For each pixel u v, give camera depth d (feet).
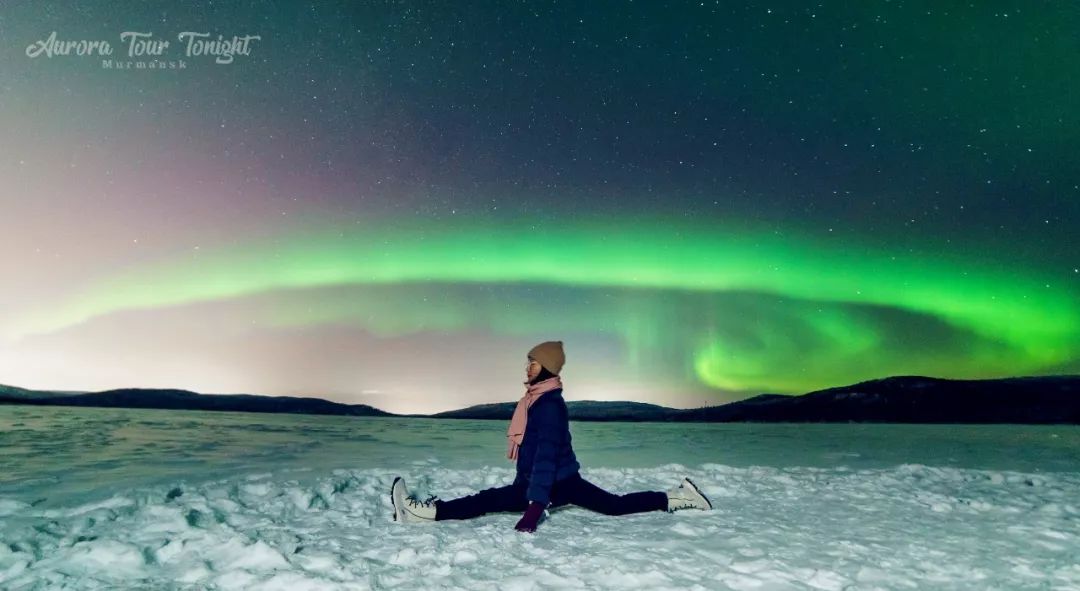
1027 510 12.89
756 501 13.92
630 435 42.24
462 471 18.16
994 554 9.23
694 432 47.73
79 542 8.96
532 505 10.46
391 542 9.55
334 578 7.61
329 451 25.54
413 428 48.03
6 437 27.55
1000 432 49.03
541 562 8.51
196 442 28.40
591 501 11.58
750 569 8.20
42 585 7.13
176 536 9.50
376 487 14.80
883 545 9.70
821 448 31.17
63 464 18.47
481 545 9.34
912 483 16.80
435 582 7.54
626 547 9.32
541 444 10.87
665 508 12.21
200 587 7.25
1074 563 8.75
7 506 11.04
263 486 13.93
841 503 13.70
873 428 57.21
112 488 13.94
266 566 8.11
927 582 7.82
